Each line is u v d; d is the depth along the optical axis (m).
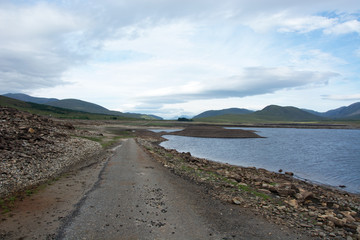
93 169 20.44
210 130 107.06
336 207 14.73
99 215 10.63
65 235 8.59
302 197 15.06
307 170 30.58
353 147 58.69
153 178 18.45
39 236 8.41
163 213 11.30
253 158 40.28
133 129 116.19
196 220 10.64
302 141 76.19
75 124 102.25
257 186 18.38
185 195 14.42
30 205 11.27
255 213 11.86
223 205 12.89
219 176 21.39
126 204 12.25
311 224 10.78
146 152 34.97
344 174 28.27
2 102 185.50
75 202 12.10
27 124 32.66
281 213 12.05
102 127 108.06
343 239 9.32
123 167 22.17
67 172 18.66
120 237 8.68
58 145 27.81
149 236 8.89
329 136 104.25
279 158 40.41
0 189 12.72
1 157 17.67
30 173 16.39
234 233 9.46
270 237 9.23
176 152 40.56
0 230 8.63
